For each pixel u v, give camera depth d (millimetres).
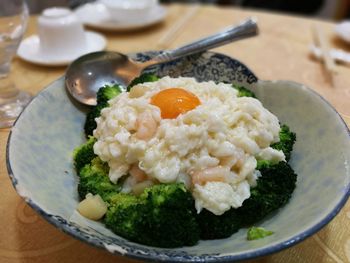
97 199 196
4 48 298
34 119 228
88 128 250
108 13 455
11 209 216
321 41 396
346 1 861
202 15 478
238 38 303
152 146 205
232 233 194
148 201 187
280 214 202
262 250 152
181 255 155
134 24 431
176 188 194
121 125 217
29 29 436
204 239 193
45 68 363
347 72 358
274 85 262
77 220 181
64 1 542
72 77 271
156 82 251
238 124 221
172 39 419
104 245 153
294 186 213
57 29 364
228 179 203
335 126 219
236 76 278
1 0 296
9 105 296
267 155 218
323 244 199
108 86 271
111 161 213
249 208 199
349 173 187
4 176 237
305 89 247
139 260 152
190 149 206
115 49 397
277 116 258
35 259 190
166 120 212
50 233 203
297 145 236
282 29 439
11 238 200
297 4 778
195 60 290
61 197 199
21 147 203
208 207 192
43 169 208
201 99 236
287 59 378
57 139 237
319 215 171
